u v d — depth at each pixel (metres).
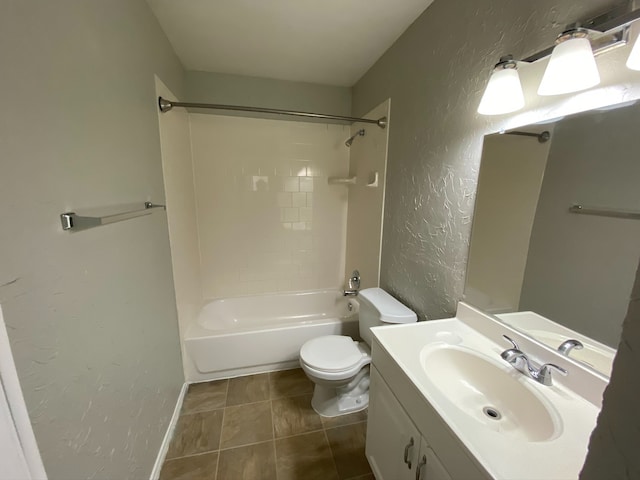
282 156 2.60
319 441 1.56
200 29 1.67
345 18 1.56
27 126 0.62
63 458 0.69
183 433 1.60
